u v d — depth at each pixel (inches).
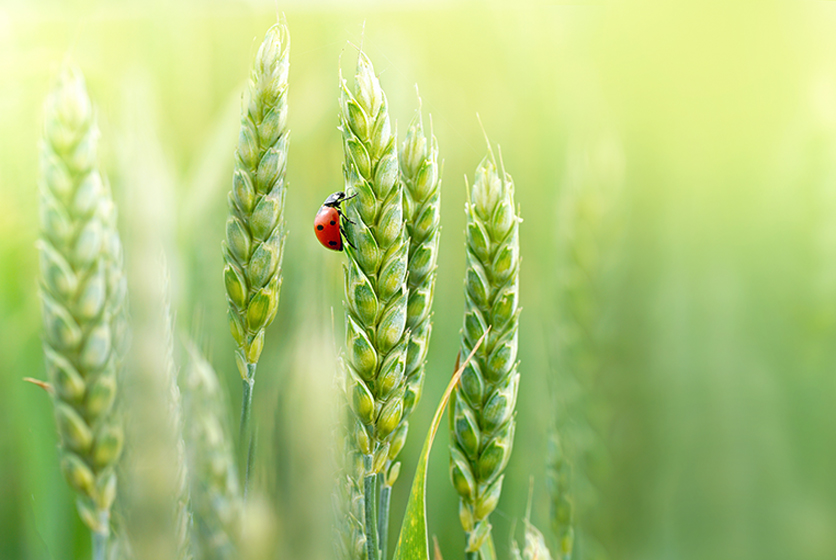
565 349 25.1
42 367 21.5
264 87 18.5
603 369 25.5
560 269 25.5
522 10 33.5
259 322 18.4
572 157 29.5
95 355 18.0
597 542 24.9
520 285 29.8
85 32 23.3
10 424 21.2
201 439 18.5
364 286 18.2
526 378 27.0
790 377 31.0
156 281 18.4
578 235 25.1
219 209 22.1
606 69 34.7
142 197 19.0
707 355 31.6
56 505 20.9
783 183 31.7
